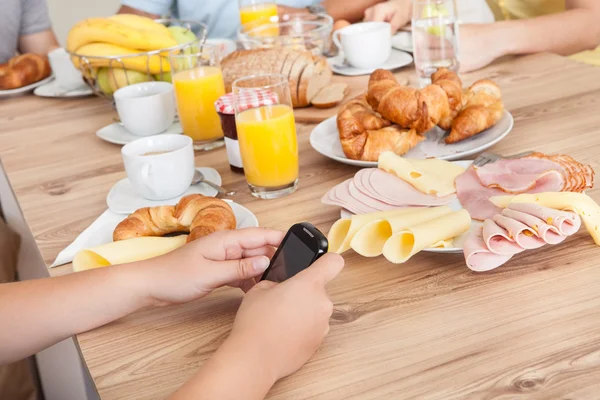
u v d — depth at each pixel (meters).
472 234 0.78
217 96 1.28
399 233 0.77
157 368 0.68
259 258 0.76
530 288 0.71
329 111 1.36
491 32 1.53
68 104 1.69
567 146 1.03
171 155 1.01
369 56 1.58
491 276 0.75
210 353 0.69
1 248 1.70
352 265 0.81
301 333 0.64
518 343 0.63
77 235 0.98
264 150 1.00
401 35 1.81
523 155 0.95
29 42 2.51
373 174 0.97
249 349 0.62
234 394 0.58
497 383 0.59
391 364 0.63
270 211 0.98
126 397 0.64
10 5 2.38
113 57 1.46
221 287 0.81
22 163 1.32
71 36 1.54
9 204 1.77
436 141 1.13
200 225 0.86
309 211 0.96
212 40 1.87
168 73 1.50
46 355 1.67
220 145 1.31
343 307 0.73
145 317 0.78
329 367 0.64
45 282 0.80
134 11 2.26
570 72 1.38
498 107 1.13
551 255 0.77
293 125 1.02
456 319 0.68
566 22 1.60
